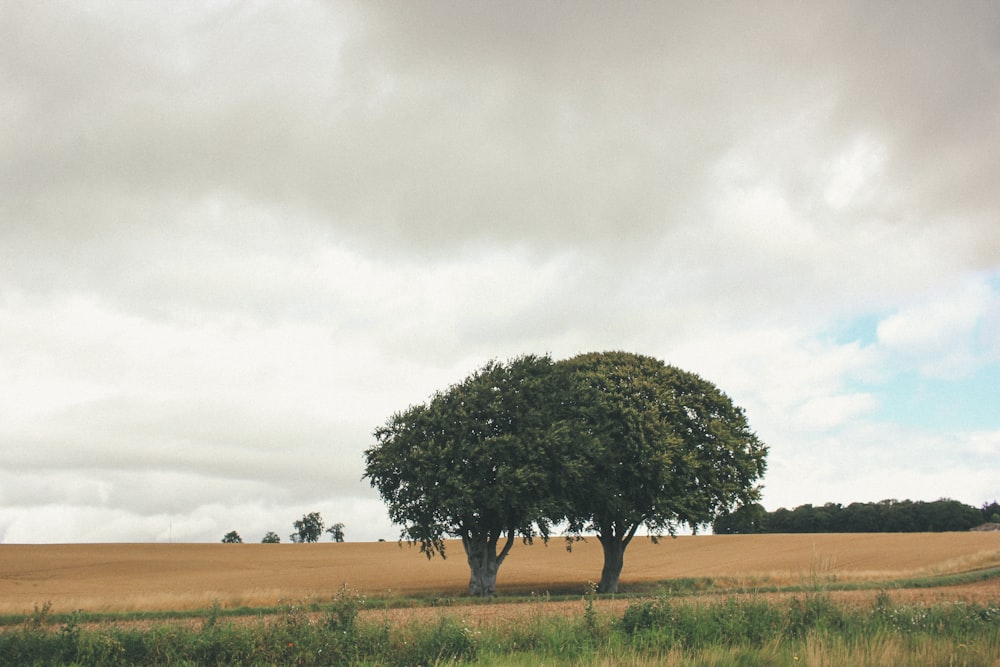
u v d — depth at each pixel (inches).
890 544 3474.4
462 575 2827.3
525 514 1745.8
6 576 2994.6
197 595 1562.5
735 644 574.2
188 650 607.5
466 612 1132.5
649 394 2027.6
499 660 548.7
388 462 1806.1
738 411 2148.1
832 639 556.4
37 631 636.1
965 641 552.1
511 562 3452.3
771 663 502.3
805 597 711.1
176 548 4355.3
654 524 2015.3
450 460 1780.3
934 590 1437.0
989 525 5132.9
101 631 644.7
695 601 775.1
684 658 514.6
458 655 594.6
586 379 2089.1
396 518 1822.1
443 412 1865.2
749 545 3809.1
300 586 2415.1
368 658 596.1
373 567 3309.5
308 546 4574.3
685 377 2129.7
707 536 4328.3
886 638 558.9
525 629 661.3
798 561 2992.1
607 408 1975.9
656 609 685.3
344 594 692.7
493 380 1932.8
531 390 1914.4
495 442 1790.1
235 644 609.6
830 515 5693.9
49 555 3841.0
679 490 1931.6
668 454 1892.2
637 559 3464.6
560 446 1827.0
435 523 1766.7
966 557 2358.5
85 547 4311.0
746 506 2086.6
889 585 1641.2
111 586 2529.5
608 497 1904.5
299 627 641.6
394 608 1339.8
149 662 606.9
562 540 4463.6
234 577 2876.5
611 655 531.5
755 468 2039.9
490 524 1903.3
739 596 745.6
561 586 2206.0
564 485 1809.8
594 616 687.1
